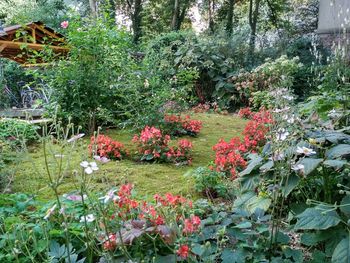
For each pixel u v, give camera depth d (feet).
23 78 29.58
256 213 6.45
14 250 5.25
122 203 5.52
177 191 10.14
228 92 28.27
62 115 16.98
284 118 6.70
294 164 5.95
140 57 28.45
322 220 5.24
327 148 6.36
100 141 13.42
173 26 50.08
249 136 14.55
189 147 13.51
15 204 7.33
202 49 29.50
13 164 11.79
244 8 59.77
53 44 21.61
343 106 10.28
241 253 5.66
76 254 5.79
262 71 26.84
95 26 19.02
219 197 9.68
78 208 6.56
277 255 5.94
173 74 25.25
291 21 52.85
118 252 5.67
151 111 16.43
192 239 5.46
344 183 6.58
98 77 18.01
